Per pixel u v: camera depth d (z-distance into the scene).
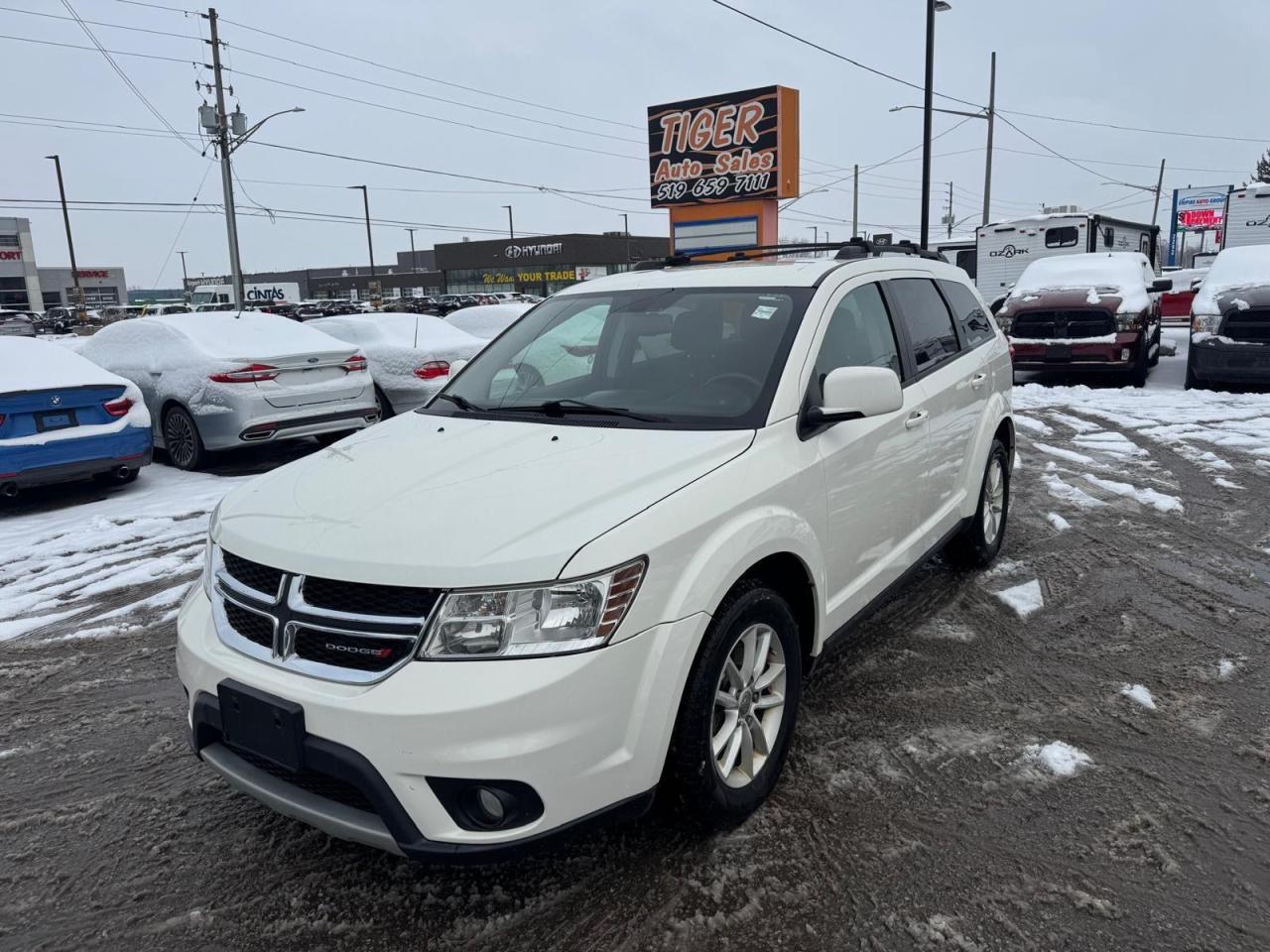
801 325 3.51
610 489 2.72
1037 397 12.24
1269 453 8.29
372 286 69.25
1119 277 13.41
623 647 2.47
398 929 2.65
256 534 2.76
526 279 88.94
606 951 2.52
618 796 2.51
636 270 4.59
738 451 3.03
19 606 5.46
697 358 3.54
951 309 4.96
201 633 2.82
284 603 2.58
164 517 7.38
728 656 2.84
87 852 3.08
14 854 3.08
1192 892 2.66
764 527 2.91
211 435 8.77
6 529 7.19
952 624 4.63
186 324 9.33
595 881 2.80
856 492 3.55
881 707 3.79
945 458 4.49
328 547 2.57
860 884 2.74
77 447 7.62
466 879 2.84
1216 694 3.85
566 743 2.38
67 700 4.23
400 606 2.44
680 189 18.47
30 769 3.63
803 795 3.18
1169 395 11.93
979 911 2.61
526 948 2.54
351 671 2.46
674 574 2.61
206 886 2.88
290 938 2.63
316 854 3.02
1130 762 3.35
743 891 2.73
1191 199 51.72
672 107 18.28
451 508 2.68
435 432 3.44
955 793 3.17
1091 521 6.38
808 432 3.30
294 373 8.95
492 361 4.13
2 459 7.21
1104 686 3.94
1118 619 4.66
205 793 3.42
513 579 2.40
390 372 10.48
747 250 4.63
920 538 4.28
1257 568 5.35
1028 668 4.12
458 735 2.32
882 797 3.16
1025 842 2.91
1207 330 11.49
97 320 52.34
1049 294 13.17
